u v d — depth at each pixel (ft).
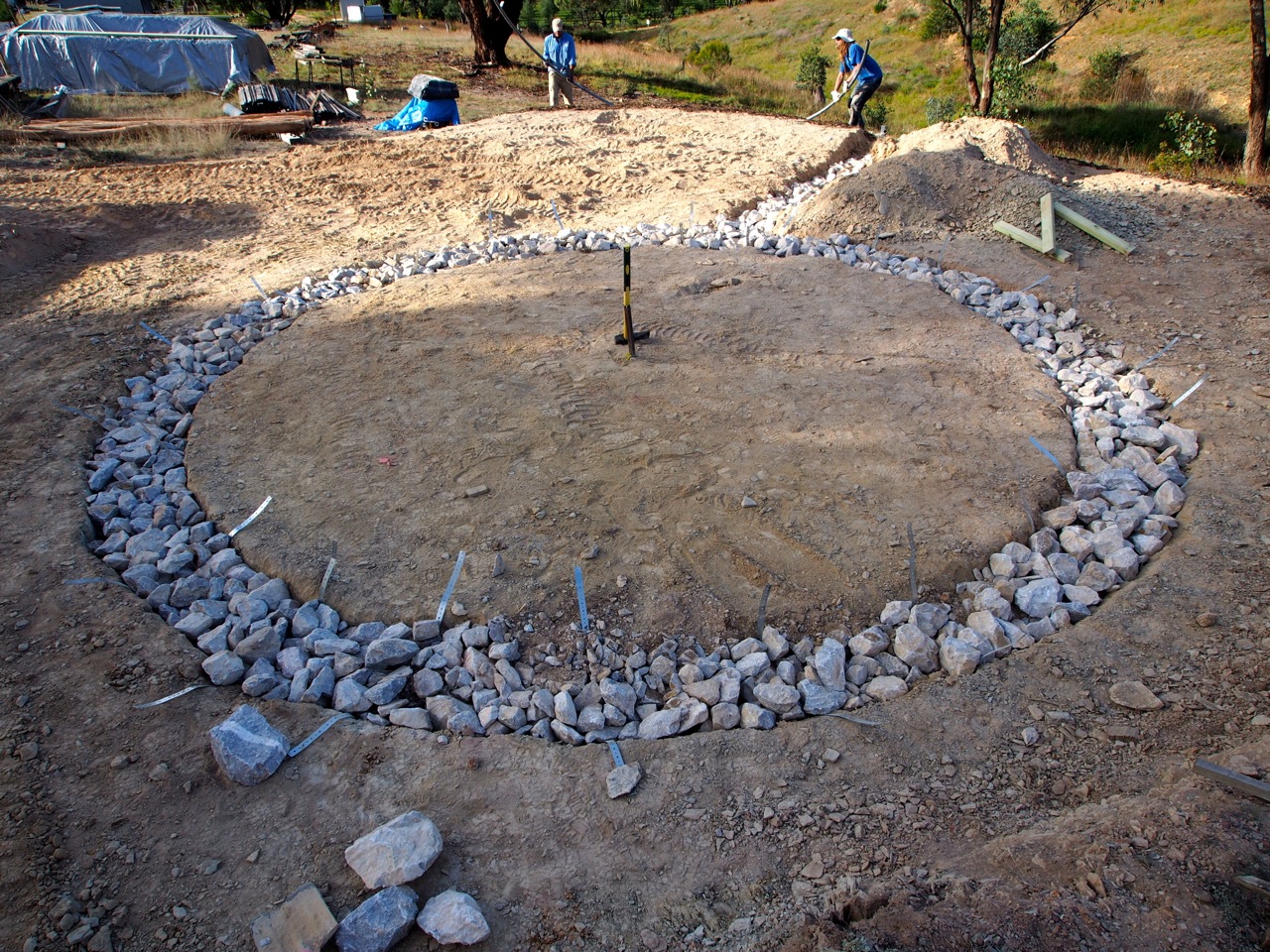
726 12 121.70
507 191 34.32
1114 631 13.10
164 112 51.62
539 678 12.87
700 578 14.48
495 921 9.33
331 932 9.07
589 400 19.31
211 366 21.49
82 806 10.59
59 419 18.94
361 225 31.89
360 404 19.39
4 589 14.05
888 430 18.20
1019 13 81.61
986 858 9.52
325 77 66.90
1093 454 17.79
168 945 9.19
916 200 29.07
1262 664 12.17
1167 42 73.26
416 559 14.92
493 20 70.13
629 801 10.70
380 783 10.94
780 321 22.76
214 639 13.25
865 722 11.78
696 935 9.16
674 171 37.45
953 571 14.71
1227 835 9.32
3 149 41.42
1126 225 28.60
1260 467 16.70
